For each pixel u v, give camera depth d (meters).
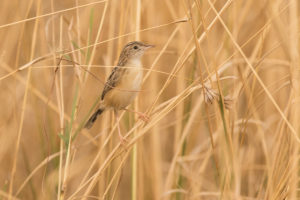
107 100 10.69
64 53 9.11
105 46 13.14
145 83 13.17
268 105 12.41
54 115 12.67
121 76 10.48
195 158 11.86
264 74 12.55
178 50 12.93
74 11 14.06
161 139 14.23
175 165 11.84
